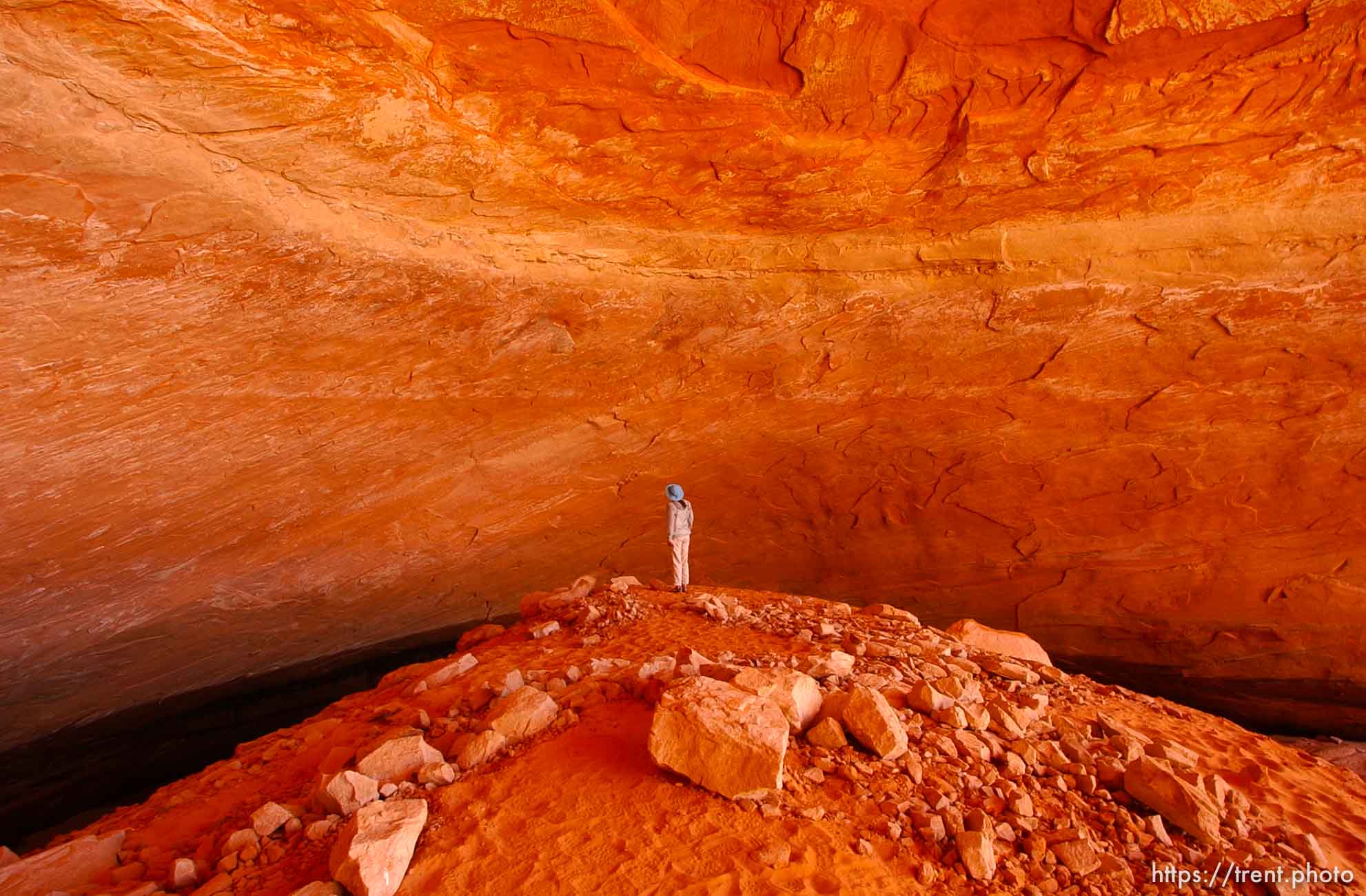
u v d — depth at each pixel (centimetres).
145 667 877
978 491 1036
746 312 873
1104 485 997
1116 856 298
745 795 300
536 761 342
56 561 704
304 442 772
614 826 292
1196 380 897
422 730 411
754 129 662
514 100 589
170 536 764
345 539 905
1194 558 1019
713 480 1055
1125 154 708
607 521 1075
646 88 608
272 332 665
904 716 371
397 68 530
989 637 653
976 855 273
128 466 682
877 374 941
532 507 1005
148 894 294
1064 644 1145
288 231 598
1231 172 732
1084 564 1066
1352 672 1009
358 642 1080
